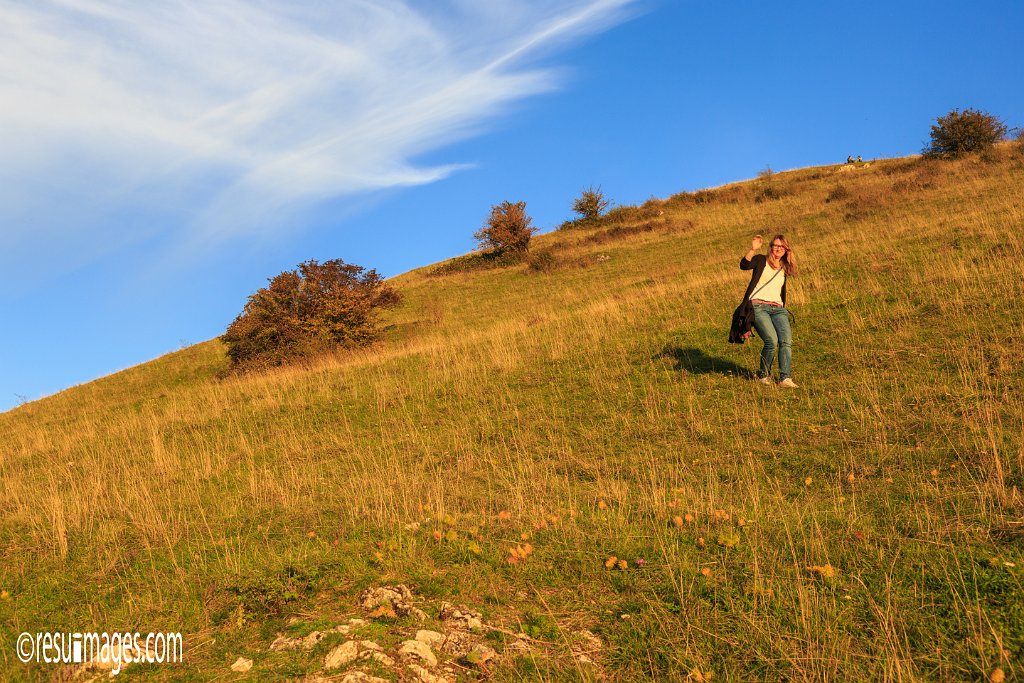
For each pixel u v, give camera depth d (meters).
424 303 28.20
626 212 41.38
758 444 7.06
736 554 4.43
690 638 3.47
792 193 36.00
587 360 11.66
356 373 14.79
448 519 5.53
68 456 10.95
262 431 10.88
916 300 10.66
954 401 6.95
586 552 4.68
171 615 4.21
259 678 3.26
